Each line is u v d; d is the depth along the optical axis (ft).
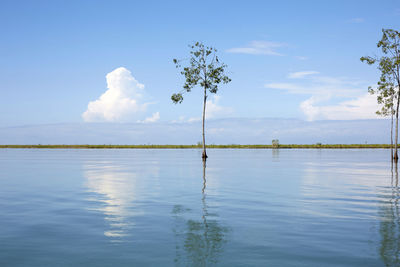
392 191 52.80
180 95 179.63
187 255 22.71
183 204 41.88
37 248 24.47
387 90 151.53
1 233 28.66
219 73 178.29
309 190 54.03
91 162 131.85
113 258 22.21
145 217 34.45
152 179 70.64
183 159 153.99
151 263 21.26
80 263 21.35
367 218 33.63
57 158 164.55
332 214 35.55
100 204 42.06
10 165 114.11
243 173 83.46
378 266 20.66
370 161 136.05
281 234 27.81
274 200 44.60
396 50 153.79
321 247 24.34
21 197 47.70
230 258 22.12
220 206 40.34
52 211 37.81
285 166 107.86
